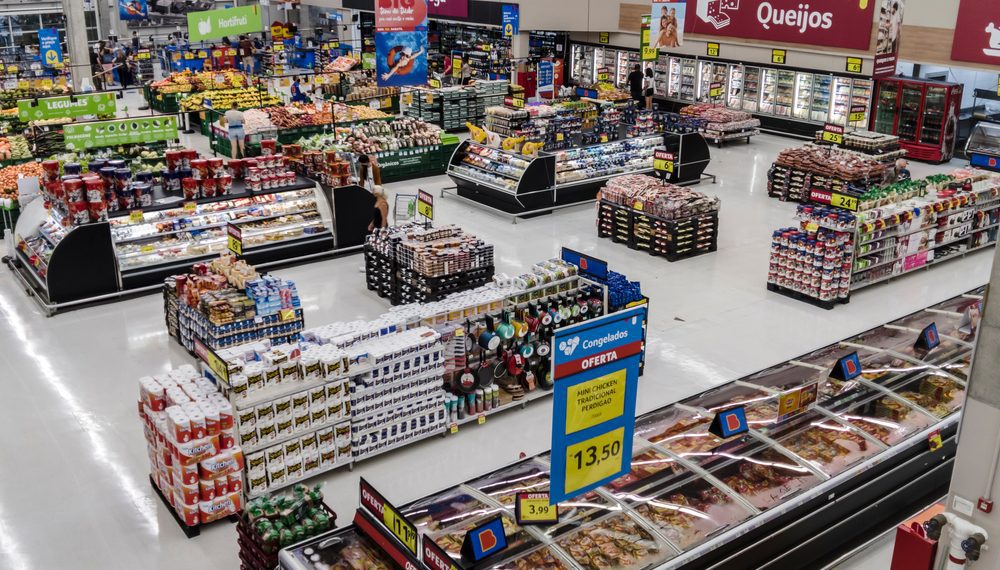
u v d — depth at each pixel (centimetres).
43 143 1744
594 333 500
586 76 2812
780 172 1727
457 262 1097
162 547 722
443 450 865
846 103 2169
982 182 1434
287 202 1365
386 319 880
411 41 1686
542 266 984
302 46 3322
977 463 504
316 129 1980
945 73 2072
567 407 502
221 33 1995
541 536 598
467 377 890
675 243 1369
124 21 3528
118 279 1219
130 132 1688
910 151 2058
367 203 1406
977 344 493
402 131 1875
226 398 751
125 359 1052
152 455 784
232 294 988
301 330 1005
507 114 1938
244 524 655
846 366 786
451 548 572
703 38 2467
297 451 782
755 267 1364
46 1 3238
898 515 763
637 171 1748
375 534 589
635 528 614
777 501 655
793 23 2227
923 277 1333
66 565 698
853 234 1184
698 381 995
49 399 957
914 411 769
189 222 1274
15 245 1331
